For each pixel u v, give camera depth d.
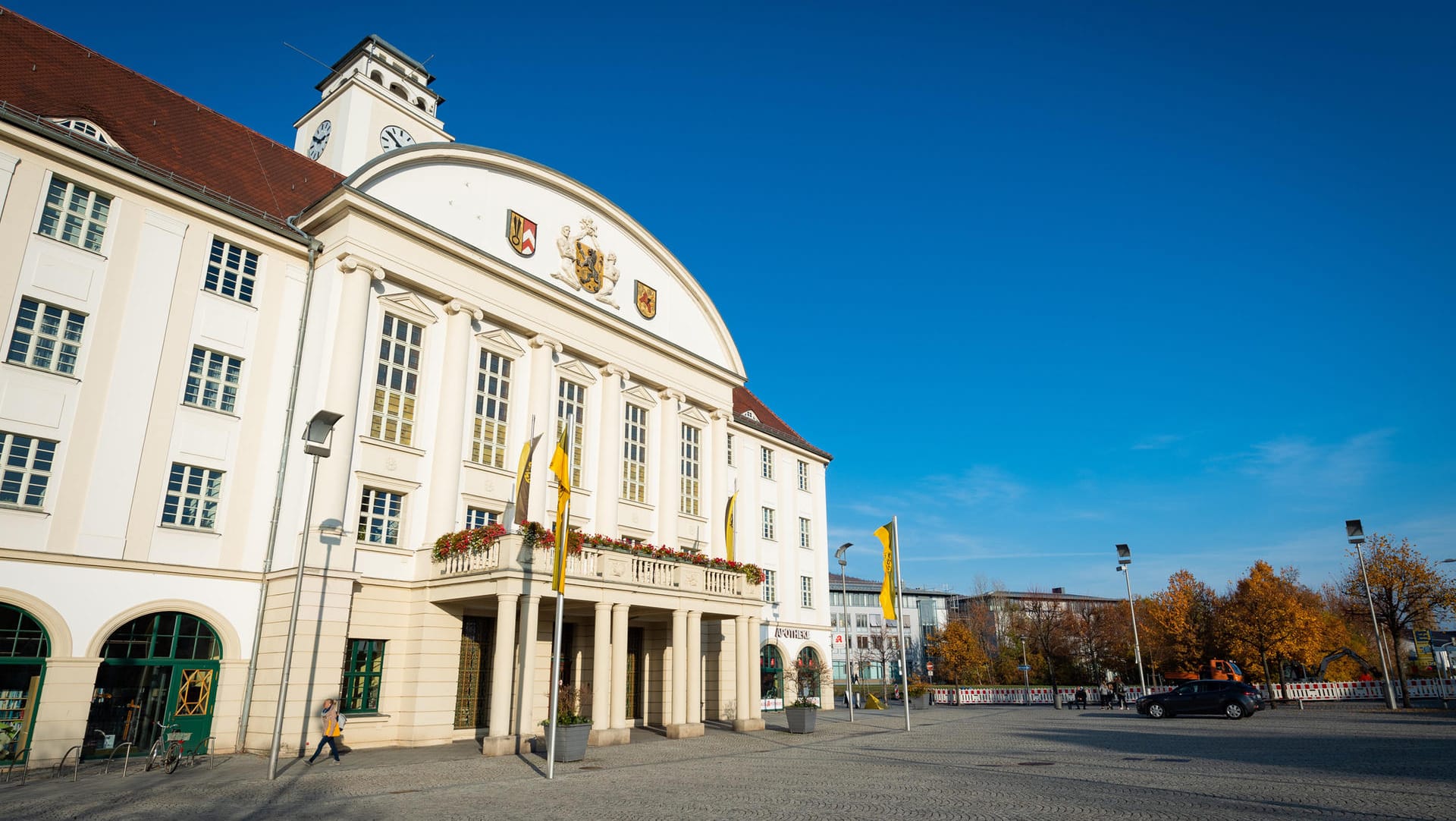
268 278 24.31
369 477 24.34
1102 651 75.44
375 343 25.31
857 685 91.06
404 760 20.44
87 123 22.28
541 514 28.97
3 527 18.66
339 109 41.56
